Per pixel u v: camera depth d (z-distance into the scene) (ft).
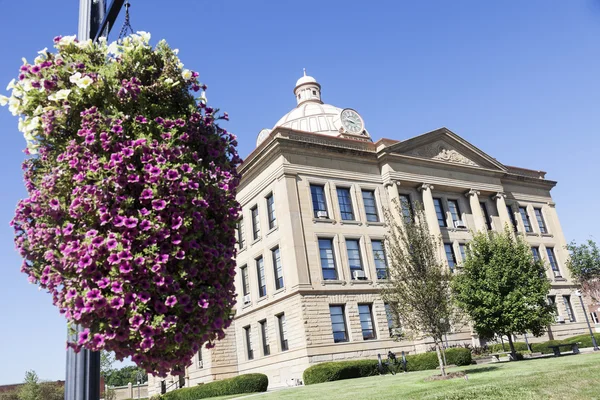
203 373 132.26
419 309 67.92
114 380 271.69
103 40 16.63
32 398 156.04
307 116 188.75
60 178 14.28
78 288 13.15
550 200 178.40
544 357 99.81
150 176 14.16
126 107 15.53
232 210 16.56
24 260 14.58
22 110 15.20
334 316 112.37
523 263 94.53
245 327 129.90
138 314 12.86
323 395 61.67
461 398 46.44
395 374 92.68
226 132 18.01
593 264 143.64
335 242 119.34
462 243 139.85
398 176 132.57
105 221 13.34
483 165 155.94
